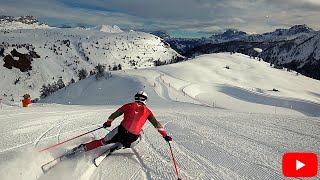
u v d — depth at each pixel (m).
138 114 5.20
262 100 111.44
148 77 126.81
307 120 10.73
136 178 4.30
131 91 101.38
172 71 162.00
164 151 5.86
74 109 14.55
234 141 6.96
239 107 92.06
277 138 7.41
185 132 8.08
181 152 5.85
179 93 96.12
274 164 5.18
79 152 5.00
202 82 146.88
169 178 4.35
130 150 5.73
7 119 9.48
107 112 12.80
